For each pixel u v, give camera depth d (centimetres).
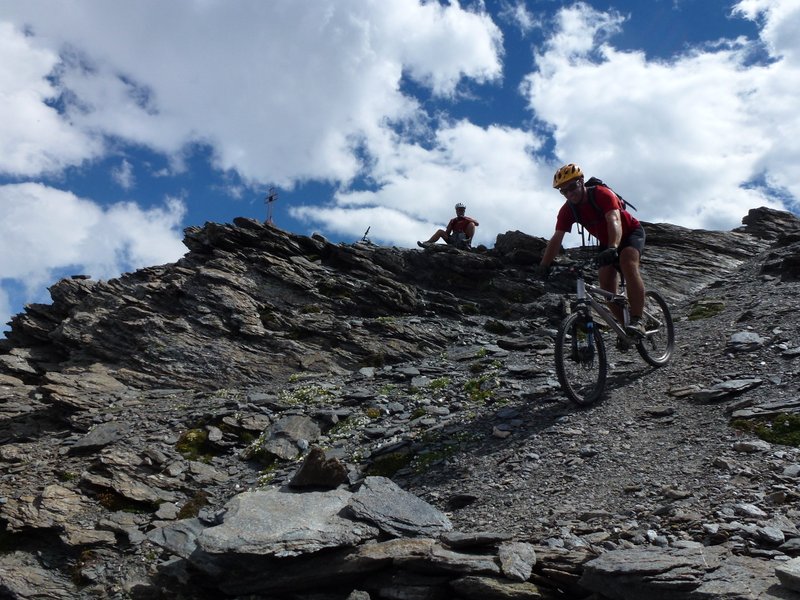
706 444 647
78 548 761
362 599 481
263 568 529
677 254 1620
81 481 879
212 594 578
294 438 941
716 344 946
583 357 826
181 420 1050
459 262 1584
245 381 1262
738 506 506
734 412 696
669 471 605
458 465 738
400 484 731
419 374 1161
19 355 1508
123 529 786
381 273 1575
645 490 576
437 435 838
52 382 1250
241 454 945
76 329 1471
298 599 511
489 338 1363
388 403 1024
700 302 1262
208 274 1484
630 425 732
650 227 1756
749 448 613
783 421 651
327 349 1338
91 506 841
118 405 1175
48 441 1066
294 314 1423
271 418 1030
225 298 1438
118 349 1383
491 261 1583
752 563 419
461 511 621
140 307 1468
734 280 1417
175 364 1315
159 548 739
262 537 523
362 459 835
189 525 651
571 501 586
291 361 1305
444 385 1065
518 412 854
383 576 501
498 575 458
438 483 703
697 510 518
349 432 938
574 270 852
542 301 1476
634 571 405
